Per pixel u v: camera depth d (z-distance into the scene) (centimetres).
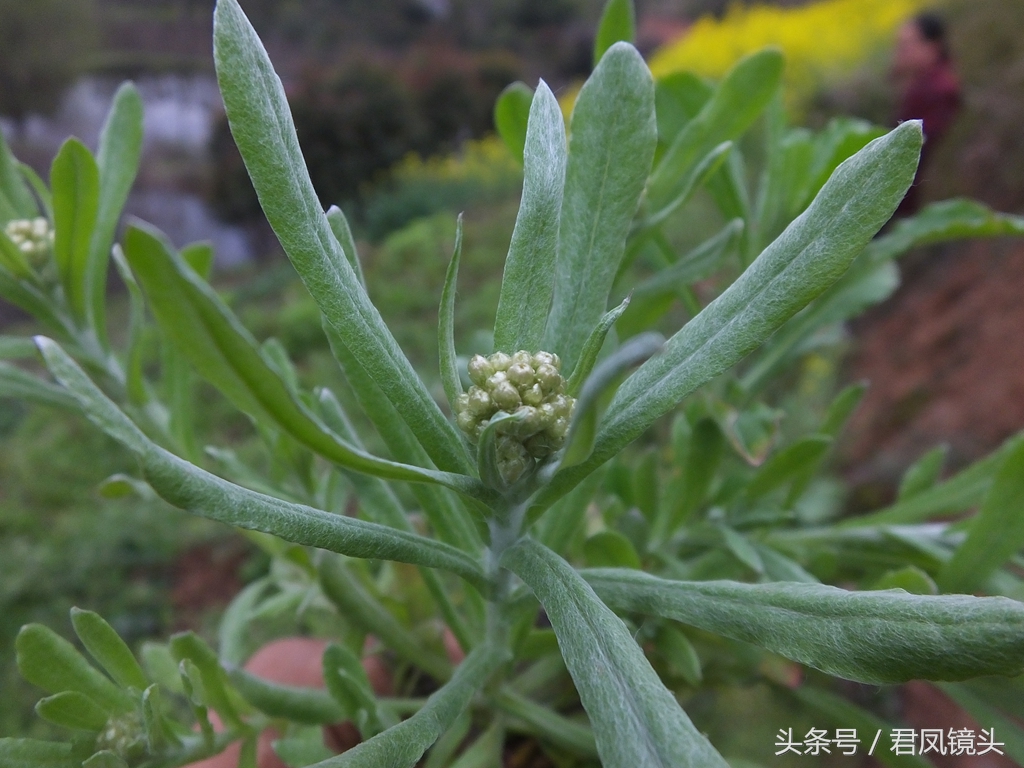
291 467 11
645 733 5
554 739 10
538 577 7
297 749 9
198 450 12
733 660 11
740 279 7
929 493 12
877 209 6
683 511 11
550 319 8
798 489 12
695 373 7
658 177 11
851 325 45
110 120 11
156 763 8
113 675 8
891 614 6
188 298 5
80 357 11
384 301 58
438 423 7
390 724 9
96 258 11
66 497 43
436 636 12
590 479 9
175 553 40
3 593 36
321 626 15
